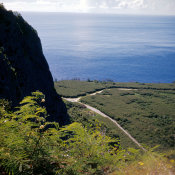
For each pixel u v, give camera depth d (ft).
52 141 9.46
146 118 265.13
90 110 265.13
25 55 110.01
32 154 8.25
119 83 469.57
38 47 131.64
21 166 6.85
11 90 58.23
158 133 196.65
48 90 116.67
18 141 7.89
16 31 107.55
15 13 128.67
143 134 197.98
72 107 251.19
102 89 406.41
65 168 8.67
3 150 7.29
